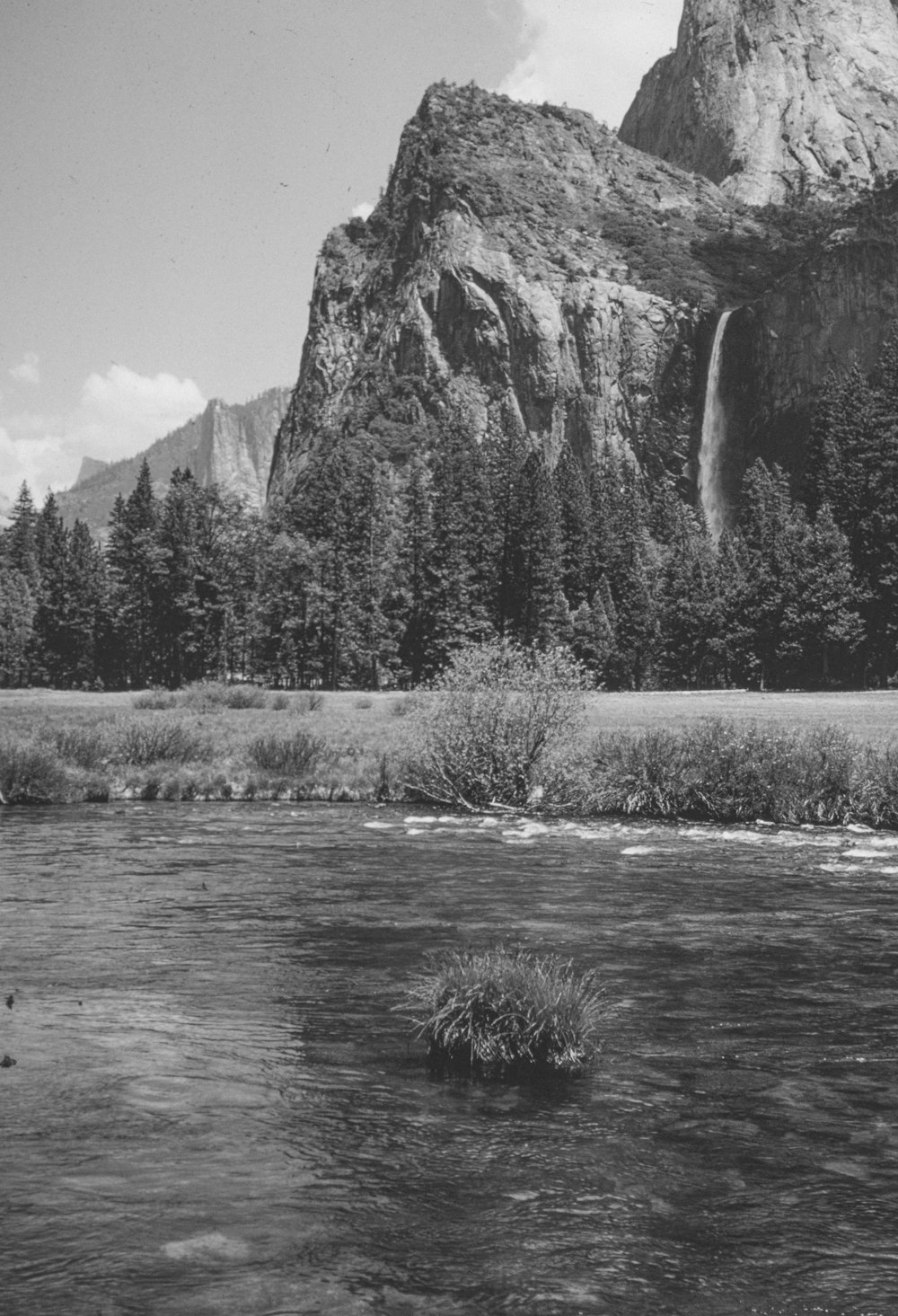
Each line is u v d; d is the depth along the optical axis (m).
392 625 127.12
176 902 13.57
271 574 131.50
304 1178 5.76
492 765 25.62
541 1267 4.92
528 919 12.78
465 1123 6.58
